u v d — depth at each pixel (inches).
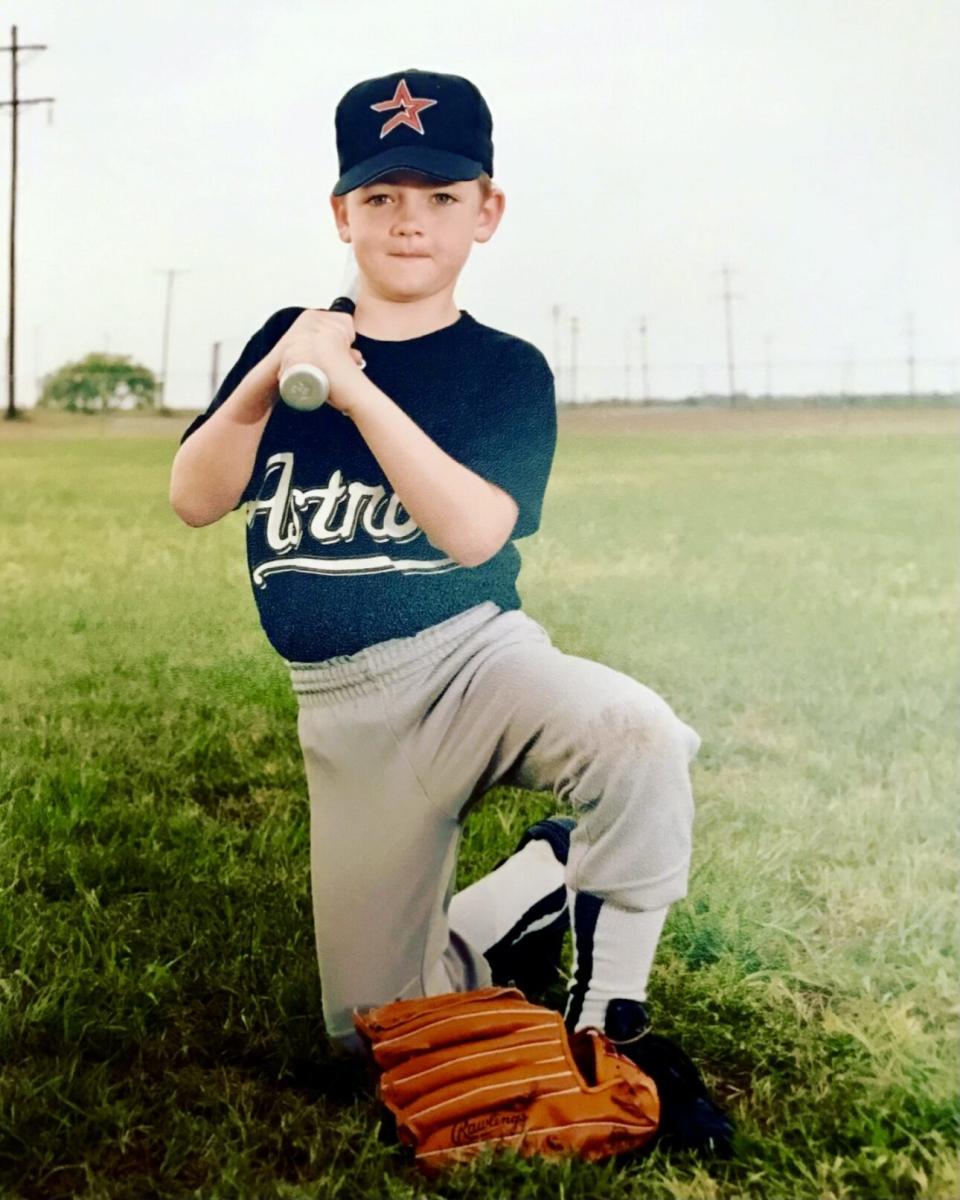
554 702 54.1
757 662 116.6
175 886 76.7
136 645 115.2
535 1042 54.3
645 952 55.7
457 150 62.3
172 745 98.0
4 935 70.3
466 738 56.7
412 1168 53.1
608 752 52.8
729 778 92.8
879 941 71.0
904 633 124.5
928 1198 51.2
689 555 147.5
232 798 91.0
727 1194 51.1
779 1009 65.1
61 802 87.7
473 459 59.6
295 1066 60.9
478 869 79.4
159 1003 64.9
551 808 88.0
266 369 57.9
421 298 63.2
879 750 98.2
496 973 65.7
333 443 61.3
